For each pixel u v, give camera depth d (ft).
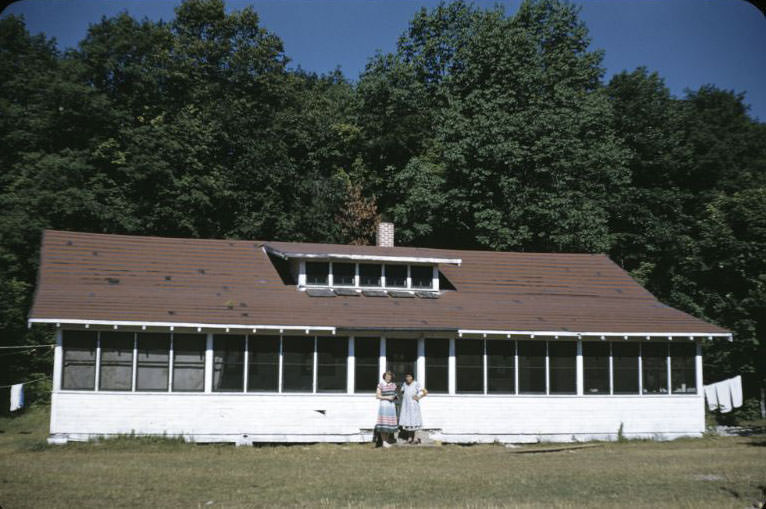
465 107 143.64
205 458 64.23
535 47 150.51
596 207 140.97
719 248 123.95
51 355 111.14
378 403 79.41
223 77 159.12
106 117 136.36
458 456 68.74
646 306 96.37
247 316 77.25
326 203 152.05
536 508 43.21
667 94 160.35
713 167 158.71
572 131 138.62
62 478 51.88
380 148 167.63
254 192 148.15
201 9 159.12
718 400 88.12
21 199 120.78
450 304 89.25
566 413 83.87
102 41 144.56
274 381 77.15
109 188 135.13
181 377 74.79
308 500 45.57
